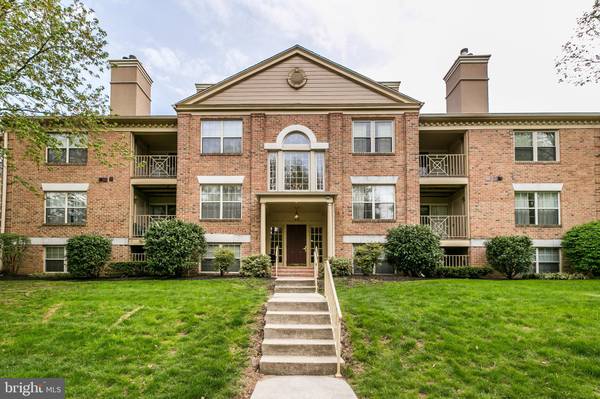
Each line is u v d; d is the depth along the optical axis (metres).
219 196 17.92
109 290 12.09
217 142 18.22
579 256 16.97
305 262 18.45
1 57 11.45
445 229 19.39
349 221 17.62
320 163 17.98
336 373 7.07
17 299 10.91
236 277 15.79
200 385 6.33
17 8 11.22
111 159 18.67
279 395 6.14
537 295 11.08
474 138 18.62
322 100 18.27
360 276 15.81
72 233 18.38
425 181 18.41
